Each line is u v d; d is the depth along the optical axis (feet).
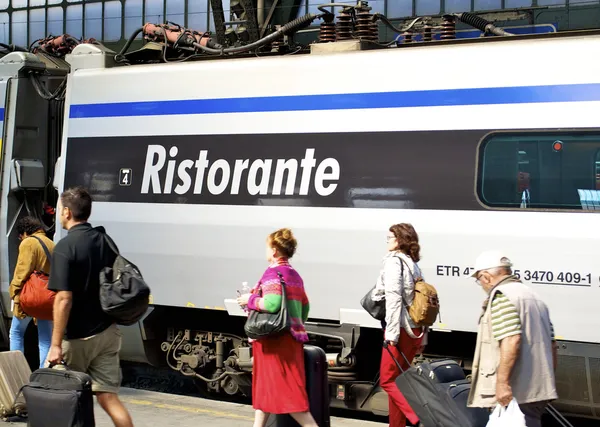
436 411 21.22
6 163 35.96
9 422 26.66
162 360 33.78
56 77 37.78
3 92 36.32
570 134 25.59
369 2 64.44
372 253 27.96
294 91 29.60
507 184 26.30
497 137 26.53
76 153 33.83
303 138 29.35
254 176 30.04
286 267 22.50
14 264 35.81
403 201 27.61
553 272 25.45
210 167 30.89
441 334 28.68
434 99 27.40
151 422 27.76
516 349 18.60
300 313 22.48
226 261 30.40
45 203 36.68
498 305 18.89
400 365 24.03
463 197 26.81
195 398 31.89
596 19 55.52
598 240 24.91
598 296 24.89
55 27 78.95
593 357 24.99
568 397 25.46
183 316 33.09
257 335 21.89
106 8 76.13
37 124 36.68
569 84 25.70
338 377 29.09
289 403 21.98
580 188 25.39
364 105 28.43
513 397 18.72
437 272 27.02
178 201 31.40
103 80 33.42
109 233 32.81
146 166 32.17
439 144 27.25
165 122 31.91
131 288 21.22
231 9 58.85
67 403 20.30
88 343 21.31
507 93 26.45
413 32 32.81
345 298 28.37
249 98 30.35
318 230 28.81
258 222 29.84
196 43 34.53
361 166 28.30
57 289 20.95
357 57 28.71
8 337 36.52
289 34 32.89
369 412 31.63
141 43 73.92
